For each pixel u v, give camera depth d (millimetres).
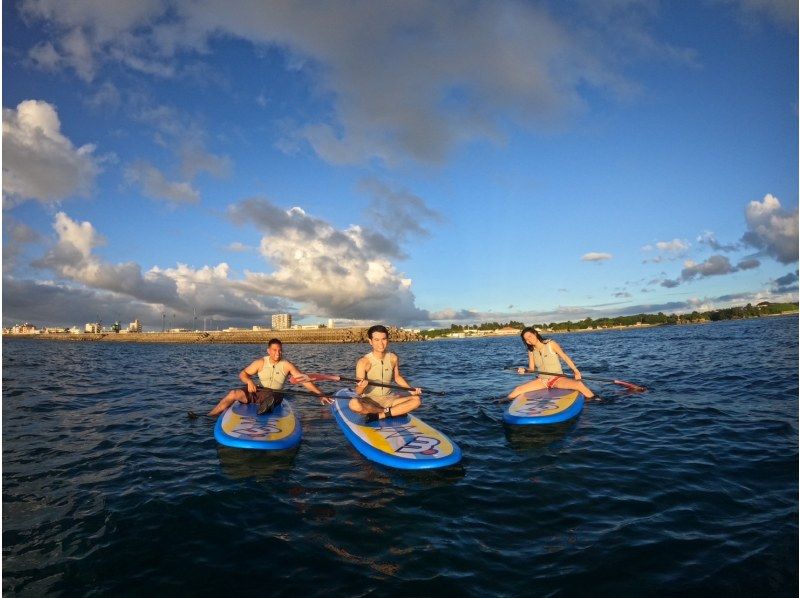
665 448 6121
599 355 24031
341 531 3898
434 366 21641
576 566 3303
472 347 50906
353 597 2977
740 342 27984
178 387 13891
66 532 3934
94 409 9836
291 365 8602
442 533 3834
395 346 69500
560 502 4441
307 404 9742
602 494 4621
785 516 4004
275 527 3984
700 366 15547
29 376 17469
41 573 3316
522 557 3447
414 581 3148
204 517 4195
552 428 7367
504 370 18703
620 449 6137
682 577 3143
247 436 6590
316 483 5027
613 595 2965
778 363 15000
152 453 6273
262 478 5211
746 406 8648
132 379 16422
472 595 2982
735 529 3799
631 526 3902
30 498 4688
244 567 3361
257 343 97000
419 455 5664
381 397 7785
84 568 3375
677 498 4473
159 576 3262
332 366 24797
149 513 4297
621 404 9141
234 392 8672
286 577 3225
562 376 9688
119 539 3803
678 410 8438
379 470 5430
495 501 4496
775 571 3170
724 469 5258
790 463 5355
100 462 5891
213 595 3039
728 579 3104
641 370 15445
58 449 6535
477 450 6266
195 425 8031
